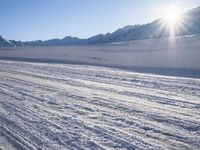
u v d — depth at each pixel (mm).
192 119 9188
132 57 49812
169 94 14016
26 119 9781
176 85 17188
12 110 11227
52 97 13555
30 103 12383
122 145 7094
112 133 7977
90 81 19391
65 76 22469
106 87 16531
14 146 7363
